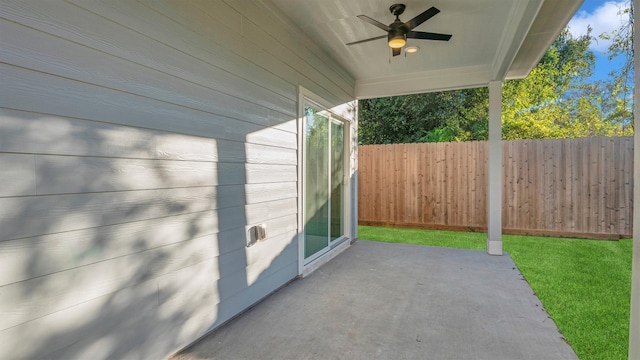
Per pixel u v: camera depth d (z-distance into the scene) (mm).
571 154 6039
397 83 5734
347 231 5863
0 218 1402
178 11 2281
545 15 3381
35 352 1521
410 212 7352
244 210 2980
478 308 3076
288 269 3746
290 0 3230
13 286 1445
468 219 6898
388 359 2252
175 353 2273
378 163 7602
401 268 4367
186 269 2361
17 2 1453
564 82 10570
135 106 1976
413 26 3270
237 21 2877
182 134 2314
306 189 4309
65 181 1630
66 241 1635
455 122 10844
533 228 6289
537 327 2701
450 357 2277
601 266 4332
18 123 1459
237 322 2777
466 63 5070
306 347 2396
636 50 1401
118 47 1877
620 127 9664
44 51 1545
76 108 1673
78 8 1681
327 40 4199
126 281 1932
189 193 2379
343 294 3428
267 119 3311
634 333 1431
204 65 2510
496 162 5098
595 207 5910
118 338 1888
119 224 1889
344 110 5508
